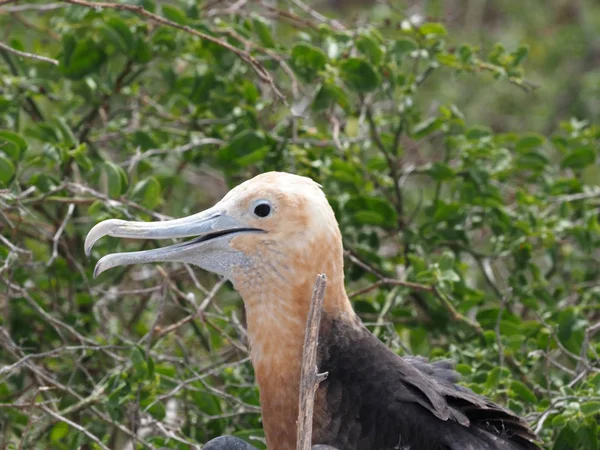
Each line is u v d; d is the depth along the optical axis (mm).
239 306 13375
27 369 11641
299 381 8836
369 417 8469
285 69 11938
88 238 9047
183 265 12523
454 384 9188
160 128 13414
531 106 18781
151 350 10984
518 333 11844
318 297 7688
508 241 12867
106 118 13328
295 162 12805
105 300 12680
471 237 14602
